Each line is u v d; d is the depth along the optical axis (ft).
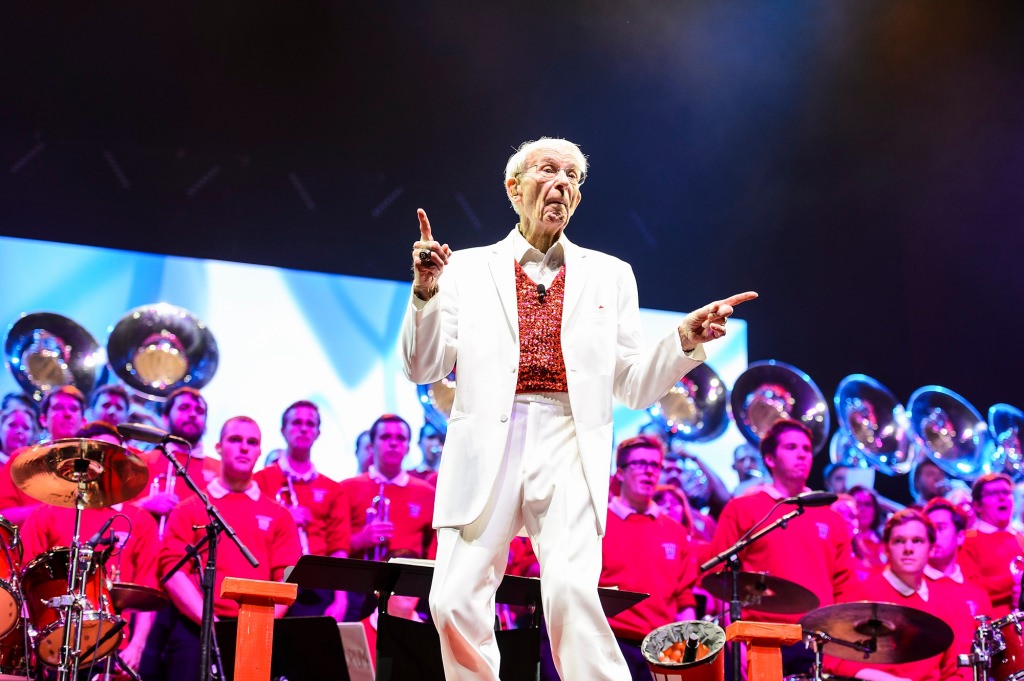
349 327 23.99
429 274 9.09
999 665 20.63
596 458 9.25
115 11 23.41
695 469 24.53
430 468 23.18
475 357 9.52
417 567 12.25
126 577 20.21
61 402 21.67
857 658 20.51
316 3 24.16
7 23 23.06
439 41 25.04
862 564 24.59
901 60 26.86
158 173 24.26
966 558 24.66
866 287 27.48
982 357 27.58
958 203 28.09
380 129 25.67
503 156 26.32
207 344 22.88
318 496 22.30
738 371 25.99
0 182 23.06
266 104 24.93
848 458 25.53
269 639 9.09
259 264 24.16
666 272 26.99
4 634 16.69
